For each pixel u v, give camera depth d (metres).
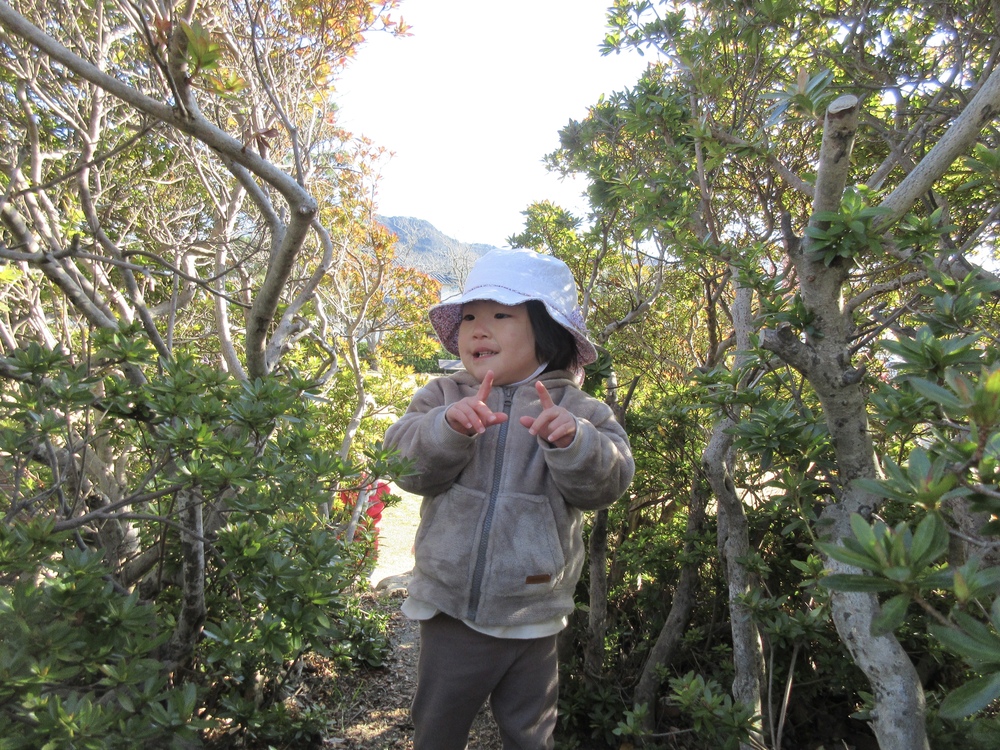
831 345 1.27
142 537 2.41
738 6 2.41
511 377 1.93
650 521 3.70
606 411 1.92
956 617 0.73
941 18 2.42
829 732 2.83
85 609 1.43
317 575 1.62
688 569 2.90
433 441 1.70
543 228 3.92
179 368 1.67
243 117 3.06
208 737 2.41
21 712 1.24
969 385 0.78
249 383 1.71
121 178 4.27
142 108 1.29
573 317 1.94
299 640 1.54
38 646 1.26
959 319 1.27
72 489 2.18
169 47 1.23
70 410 1.58
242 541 1.62
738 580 2.24
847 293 2.48
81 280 2.23
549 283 1.93
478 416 1.62
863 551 0.80
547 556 1.75
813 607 2.54
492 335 1.89
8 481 1.95
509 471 1.80
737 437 1.74
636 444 3.38
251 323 1.78
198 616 1.93
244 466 1.48
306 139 3.92
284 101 3.42
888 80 2.63
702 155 2.55
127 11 1.98
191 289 3.91
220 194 4.36
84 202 2.03
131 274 1.89
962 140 1.18
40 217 2.42
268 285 1.66
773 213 2.84
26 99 2.78
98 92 2.94
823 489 1.77
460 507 1.78
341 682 3.30
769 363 1.67
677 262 2.99
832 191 1.21
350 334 4.65
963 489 0.80
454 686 1.76
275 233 1.84
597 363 2.70
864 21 2.52
